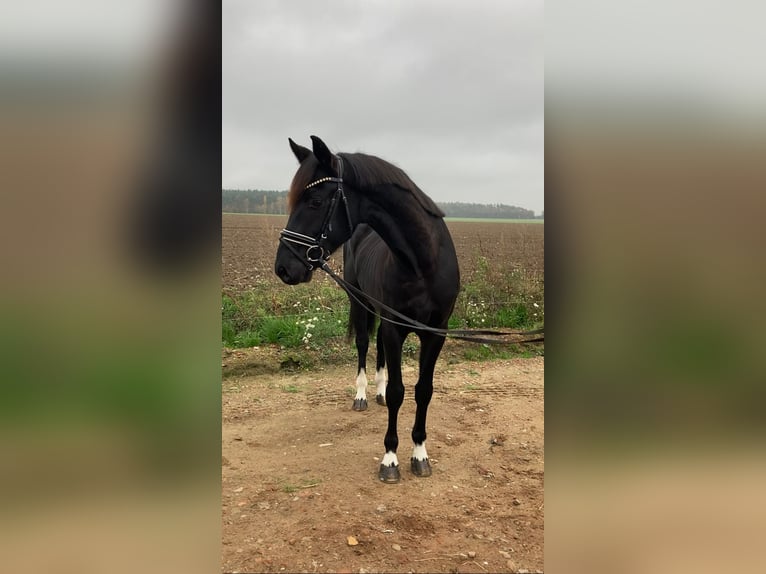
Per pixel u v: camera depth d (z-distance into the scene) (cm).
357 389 451
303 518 271
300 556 239
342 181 288
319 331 602
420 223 295
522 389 499
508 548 247
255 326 622
